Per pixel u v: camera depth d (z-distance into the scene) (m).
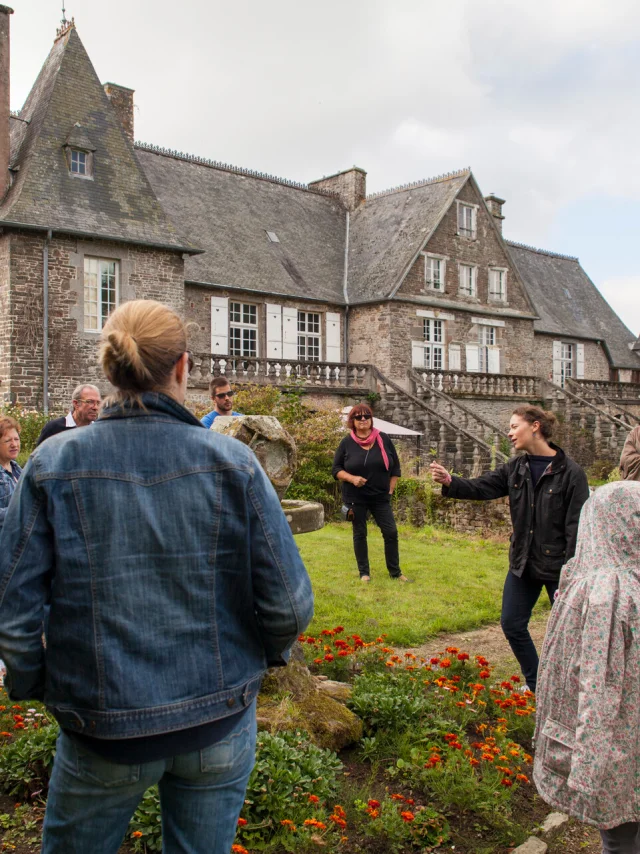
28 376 17.17
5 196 17.78
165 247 19.20
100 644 1.81
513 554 4.64
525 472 4.58
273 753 3.41
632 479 2.95
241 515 1.94
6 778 3.51
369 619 6.61
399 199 29.53
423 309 26.47
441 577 8.60
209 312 22.11
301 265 25.88
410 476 15.01
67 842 1.91
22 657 1.82
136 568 1.84
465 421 24.67
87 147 18.61
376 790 3.54
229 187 26.55
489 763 3.62
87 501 1.85
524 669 4.69
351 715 4.06
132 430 1.94
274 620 1.96
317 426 14.94
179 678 1.84
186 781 1.94
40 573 1.84
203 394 19.44
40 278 17.39
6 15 17.89
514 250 37.56
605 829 2.46
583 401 27.17
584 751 2.43
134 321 1.99
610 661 2.49
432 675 4.81
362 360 26.09
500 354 29.78
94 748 1.83
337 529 12.55
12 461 5.34
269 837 3.09
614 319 40.03
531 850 3.13
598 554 2.67
